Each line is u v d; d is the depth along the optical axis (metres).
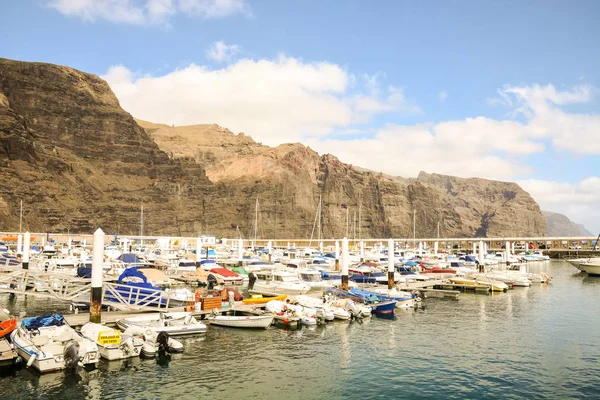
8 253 96.56
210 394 27.11
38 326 31.47
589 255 173.25
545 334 41.88
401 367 32.31
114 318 38.72
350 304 47.84
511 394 27.75
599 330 43.44
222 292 47.91
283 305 44.94
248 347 36.19
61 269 72.62
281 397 26.89
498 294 68.19
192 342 37.19
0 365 29.80
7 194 196.50
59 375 28.69
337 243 97.06
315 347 36.66
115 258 90.56
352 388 28.39
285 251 131.62
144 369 30.67
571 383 29.53
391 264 62.91
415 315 50.19
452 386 28.89
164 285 65.25
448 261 110.44
